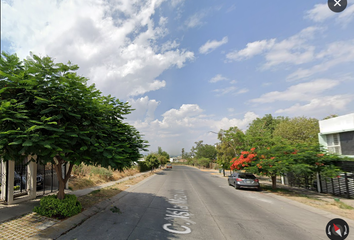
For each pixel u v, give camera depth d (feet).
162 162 177.88
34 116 19.51
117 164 24.75
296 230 19.93
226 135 87.81
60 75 21.91
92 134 22.49
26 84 19.35
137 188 49.06
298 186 53.98
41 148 17.79
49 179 39.73
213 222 22.27
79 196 33.40
